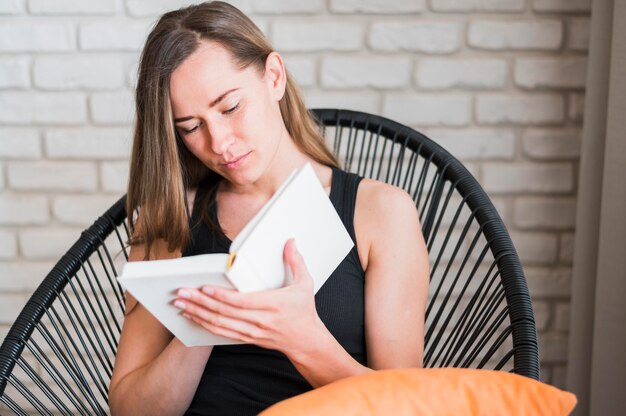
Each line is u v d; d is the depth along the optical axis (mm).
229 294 859
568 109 1800
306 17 1793
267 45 1138
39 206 1911
